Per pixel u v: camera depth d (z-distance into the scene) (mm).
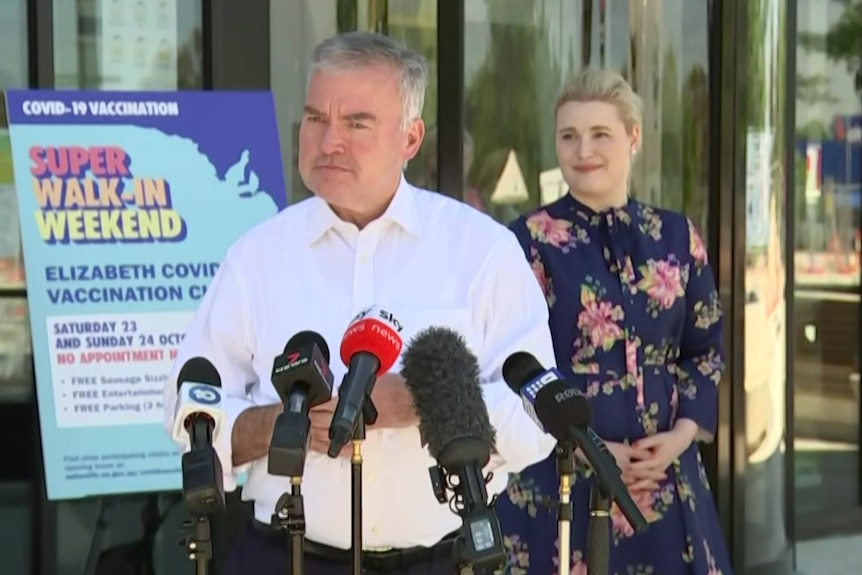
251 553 3301
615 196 4559
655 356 4535
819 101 8586
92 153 5051
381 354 2598
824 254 8742
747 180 6691
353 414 2445
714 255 6703
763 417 6859
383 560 3213
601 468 2617
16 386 5762
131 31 5723
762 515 6918
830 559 8117
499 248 3320
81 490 4988
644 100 6750
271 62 5938
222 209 5180
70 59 5656
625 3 6730
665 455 4402
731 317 6691
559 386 2689
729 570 4695
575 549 4297
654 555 4410
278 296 3252
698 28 6699
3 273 5680
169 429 3172
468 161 6555
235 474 3123
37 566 5762
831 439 8891
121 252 5059
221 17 5676
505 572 4297
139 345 5062
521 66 6625
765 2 6672
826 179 8672
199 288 5121
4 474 5781
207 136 5195
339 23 6117
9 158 5598
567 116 4535
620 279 4473
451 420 2520
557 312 4426
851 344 8922
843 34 8617
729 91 6621
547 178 6723
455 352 2613
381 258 3275
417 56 3240
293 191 6043
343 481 3166
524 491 4344
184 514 5891
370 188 3146
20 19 5598
